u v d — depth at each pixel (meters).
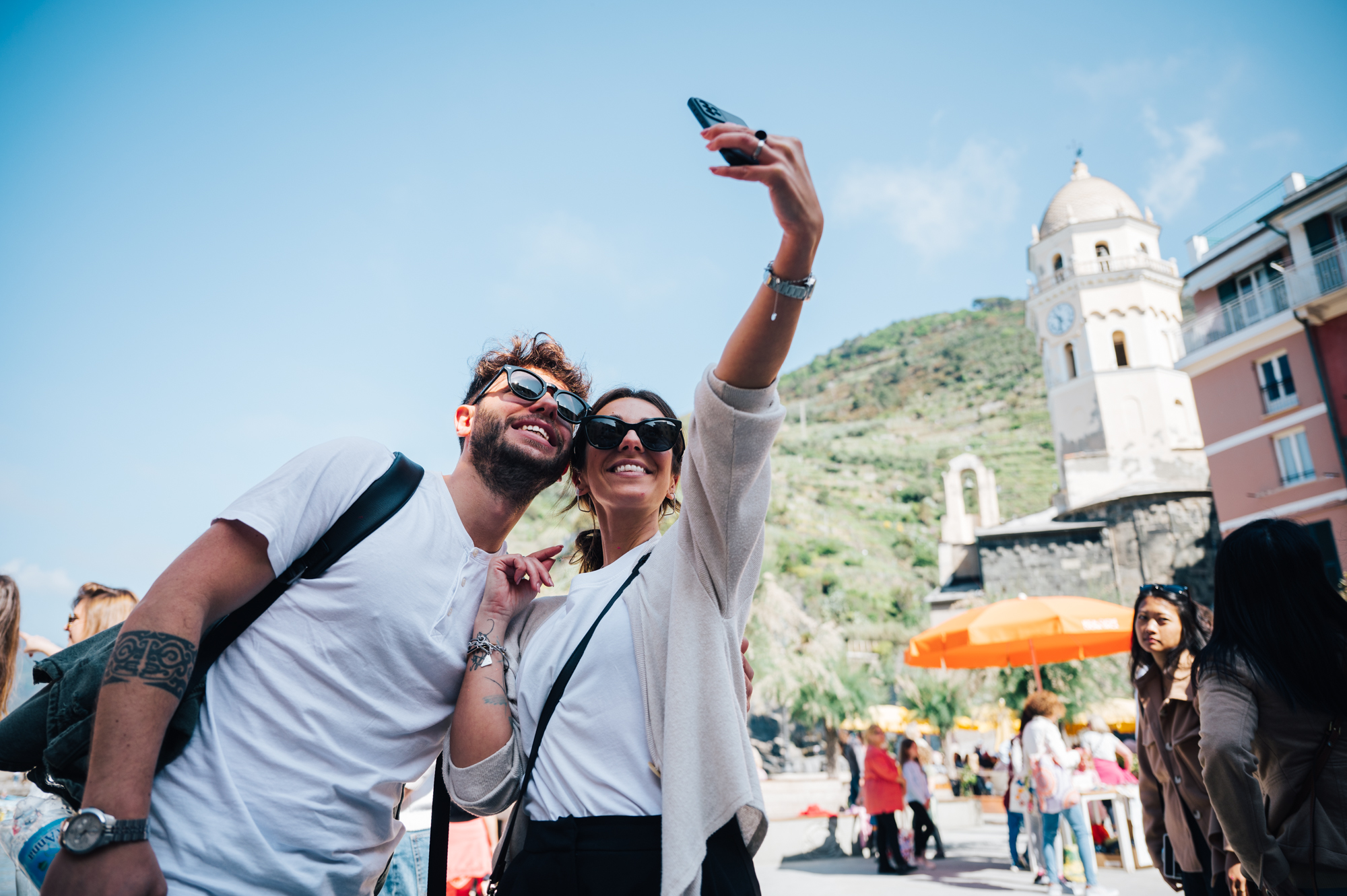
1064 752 8.00
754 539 1.75
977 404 124.44
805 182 1.49
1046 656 11.08
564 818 1.68
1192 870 3.64
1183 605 3.78
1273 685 2.20
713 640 1.70
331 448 1.84
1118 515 41.97
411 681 1.80
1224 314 26.97
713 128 1.47
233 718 1.64
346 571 1.73
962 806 16.94
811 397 144.38
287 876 1.59
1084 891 7.64
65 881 1.35
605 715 1.74
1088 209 47.47
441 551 1.88
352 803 1.70
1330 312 23.78
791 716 25.25
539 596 2.14
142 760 1.42
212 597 1.58
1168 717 3.75
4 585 3.37
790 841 11.45
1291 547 2.26
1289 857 2.17
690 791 1.56
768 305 1.54
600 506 2.20
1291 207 25.08
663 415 2.22
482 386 2.24
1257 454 25.58
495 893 1.78
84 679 1.60
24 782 2.95
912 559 79.75
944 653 10.70
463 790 1.82
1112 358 44.34
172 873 1.52
